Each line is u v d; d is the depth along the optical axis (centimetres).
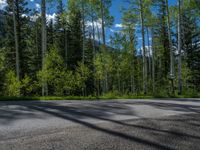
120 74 3616
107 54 3075
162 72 4841
